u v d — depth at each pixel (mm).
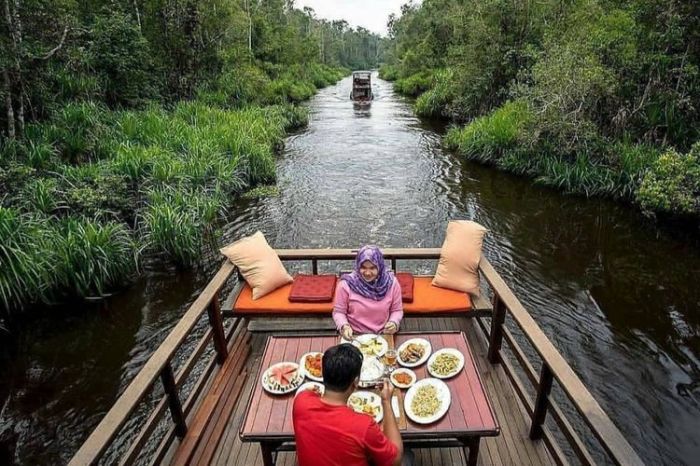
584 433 4074
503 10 15383
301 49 38438
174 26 16031
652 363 4922
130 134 10297
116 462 3844
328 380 1846
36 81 9148
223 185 9500
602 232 8352
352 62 91438
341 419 1774
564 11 13789
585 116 10766
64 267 5746
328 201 10000
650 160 9438
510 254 7508
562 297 6207
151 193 7645
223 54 18672
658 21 9539
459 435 2375
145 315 5793
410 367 2879
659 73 9852
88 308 5891
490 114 15312
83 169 7805
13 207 6207
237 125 12859
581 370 4820
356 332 3346
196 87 17359
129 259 6441
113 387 4633
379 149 14875
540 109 10938
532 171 11336
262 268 4273
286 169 12469
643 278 6703
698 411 4285
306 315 4016
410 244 7961
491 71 15969
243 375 3748
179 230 6723
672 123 9906
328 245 7891
